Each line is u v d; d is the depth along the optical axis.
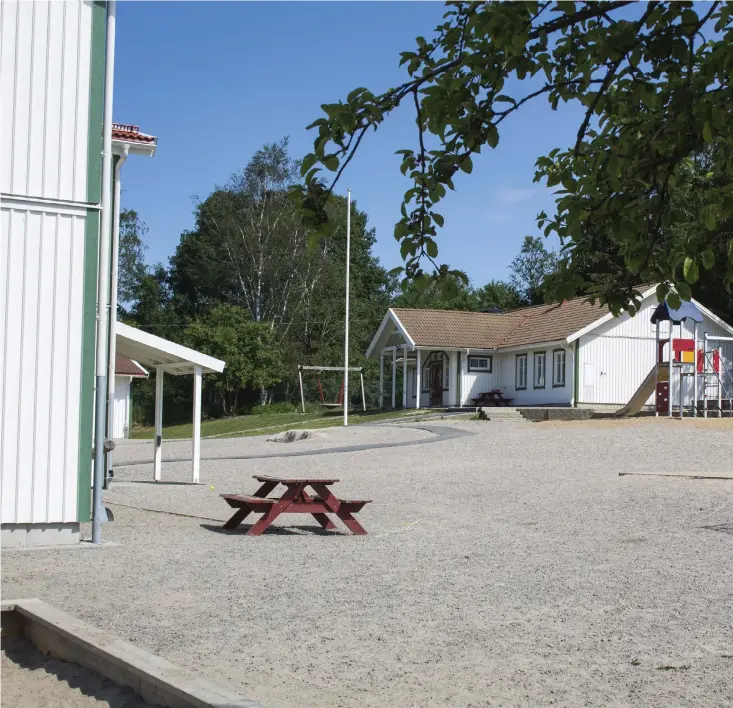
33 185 10.71
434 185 4.23
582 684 5.60
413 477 19.23
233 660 6.14
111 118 11.21
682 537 11.30
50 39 10.81
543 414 36.09
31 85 10.73
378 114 4.13
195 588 8.54
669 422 29.17
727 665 5.99
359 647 6.47
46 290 10.77
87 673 6.14
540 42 4.05
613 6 3.94
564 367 40.25
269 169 68.12
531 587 8.53
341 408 58.97
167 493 17.20
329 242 69.12
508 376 45.19
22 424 10.64
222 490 17.80
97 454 11.16
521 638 6.70
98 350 11.21
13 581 8.78
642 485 16.14
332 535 12.16
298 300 66.25
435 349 44.75
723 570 9.26
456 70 4.20
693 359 31.92
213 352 61.75
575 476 18.38
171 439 45.22
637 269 4.33
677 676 5.76
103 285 11.24
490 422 34.16
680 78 4.16
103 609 7.64
